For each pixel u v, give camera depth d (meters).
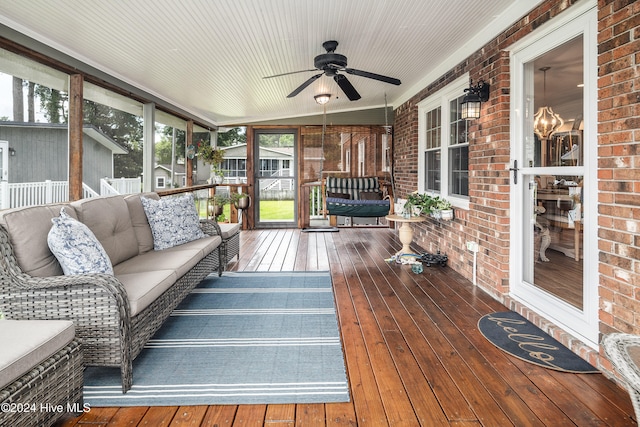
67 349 1.73
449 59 4.60
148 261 2.99
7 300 1.98
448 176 5.04
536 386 2.05
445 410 1.85
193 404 1.89
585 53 2.46
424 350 2.48
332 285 3.95
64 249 2.10
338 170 8.28
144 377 2.14
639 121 1.94
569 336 2.53
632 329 1.98
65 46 3.49
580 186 2.67
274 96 6.27
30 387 1.47
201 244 3.65
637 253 1.95
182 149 8.32
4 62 3.43
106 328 1.98
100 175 9.29
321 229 7.72
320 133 8.27
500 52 3.39
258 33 3.54
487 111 3.64
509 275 3.40
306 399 1.93
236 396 1.96
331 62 3.77
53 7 2.81
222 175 8.13
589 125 2.45
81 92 3.74
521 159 3.25
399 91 6.68
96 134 8.88
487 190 3.66
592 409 1.85
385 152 8.22
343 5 3.04
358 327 2.86
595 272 2.39
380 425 1.74
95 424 1.75
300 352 2.45
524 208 3.25
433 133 5.66
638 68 1.94
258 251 5.73
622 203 2.05
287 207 8.49
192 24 3.23
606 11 2.15
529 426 1.73
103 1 2.75
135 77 4.59
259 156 8.44
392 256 5.18
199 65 4.31
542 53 2.94
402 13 3.23
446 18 3.38
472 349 2.49
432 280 4.11
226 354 2.42
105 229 2.85
